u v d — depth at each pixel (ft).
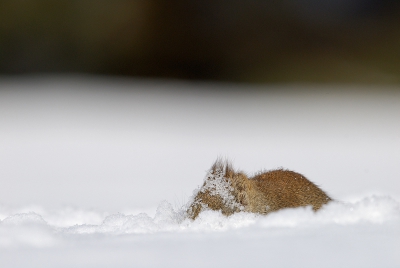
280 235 15.16
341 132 72.38
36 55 109.40
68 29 110.22
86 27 110.63
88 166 49.65
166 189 37.27
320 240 14.34
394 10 107.55
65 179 43.06
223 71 114.11
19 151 58.49
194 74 114.93
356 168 47.03
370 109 91.20
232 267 12.28
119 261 13.02
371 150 58.65
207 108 93.61
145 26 112.47
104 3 110.73
